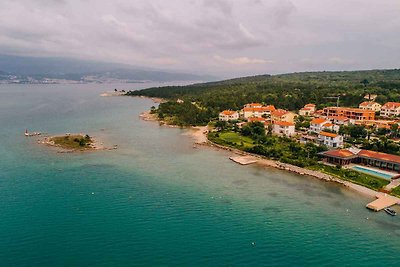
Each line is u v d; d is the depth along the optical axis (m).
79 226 79.19
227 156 147.88
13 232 75.88
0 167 123.56
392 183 111.19
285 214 88.25
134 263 65.94
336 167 123.62
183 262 66.62
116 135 192.12
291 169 126.81
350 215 88.50
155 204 92.50
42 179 110.81
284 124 186.25
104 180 111.12
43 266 64.31
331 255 70.38
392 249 72.88
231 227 80.69
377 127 187.00
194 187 106.50
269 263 67.19
